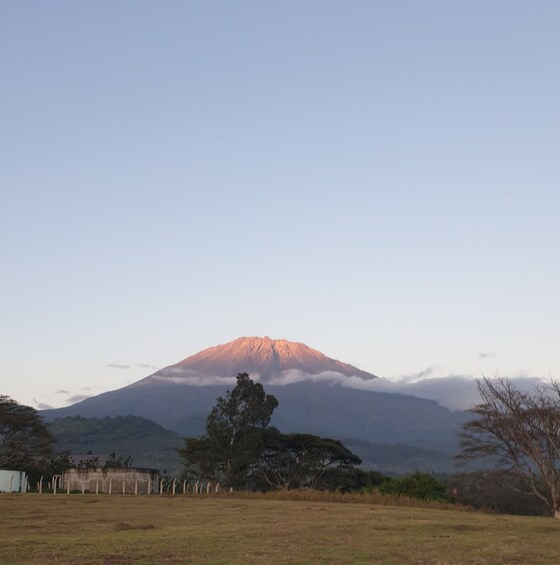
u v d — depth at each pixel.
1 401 90.88
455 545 27.06
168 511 42.72
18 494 57.12
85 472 83.94
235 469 87.00
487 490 65.31
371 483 89.62
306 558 23.05
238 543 26.47
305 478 89.06
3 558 22.73
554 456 60.94
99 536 28.53
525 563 23.12
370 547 26.00
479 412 64.00
